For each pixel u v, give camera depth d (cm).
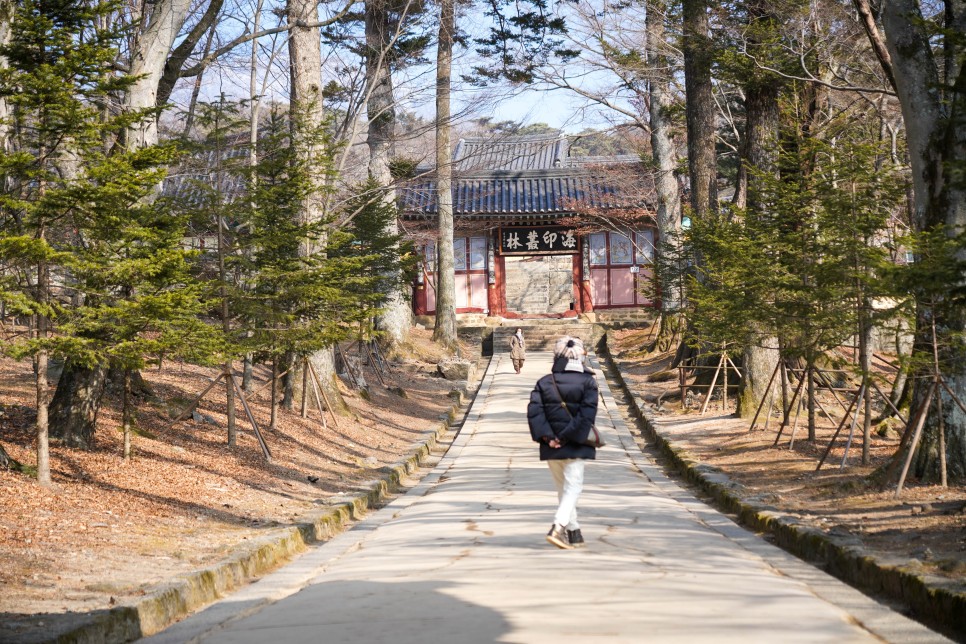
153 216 1020
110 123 904
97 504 921
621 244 4638
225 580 726
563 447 778
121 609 551
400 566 726
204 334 1008
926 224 1070
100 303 962
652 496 1222
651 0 2308
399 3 2297
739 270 1536
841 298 1272
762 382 1942
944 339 1026
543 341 4175
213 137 1417
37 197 906
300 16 1884
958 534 763
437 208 3884
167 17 1312
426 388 2927
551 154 5322
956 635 540
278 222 1485
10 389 1444
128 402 1152
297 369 1945
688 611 509
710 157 2334
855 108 2444
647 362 3234
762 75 1906
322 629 497
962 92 895
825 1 1808
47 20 840
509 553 764
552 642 432
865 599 576
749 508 1008
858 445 1452
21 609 557
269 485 1227
